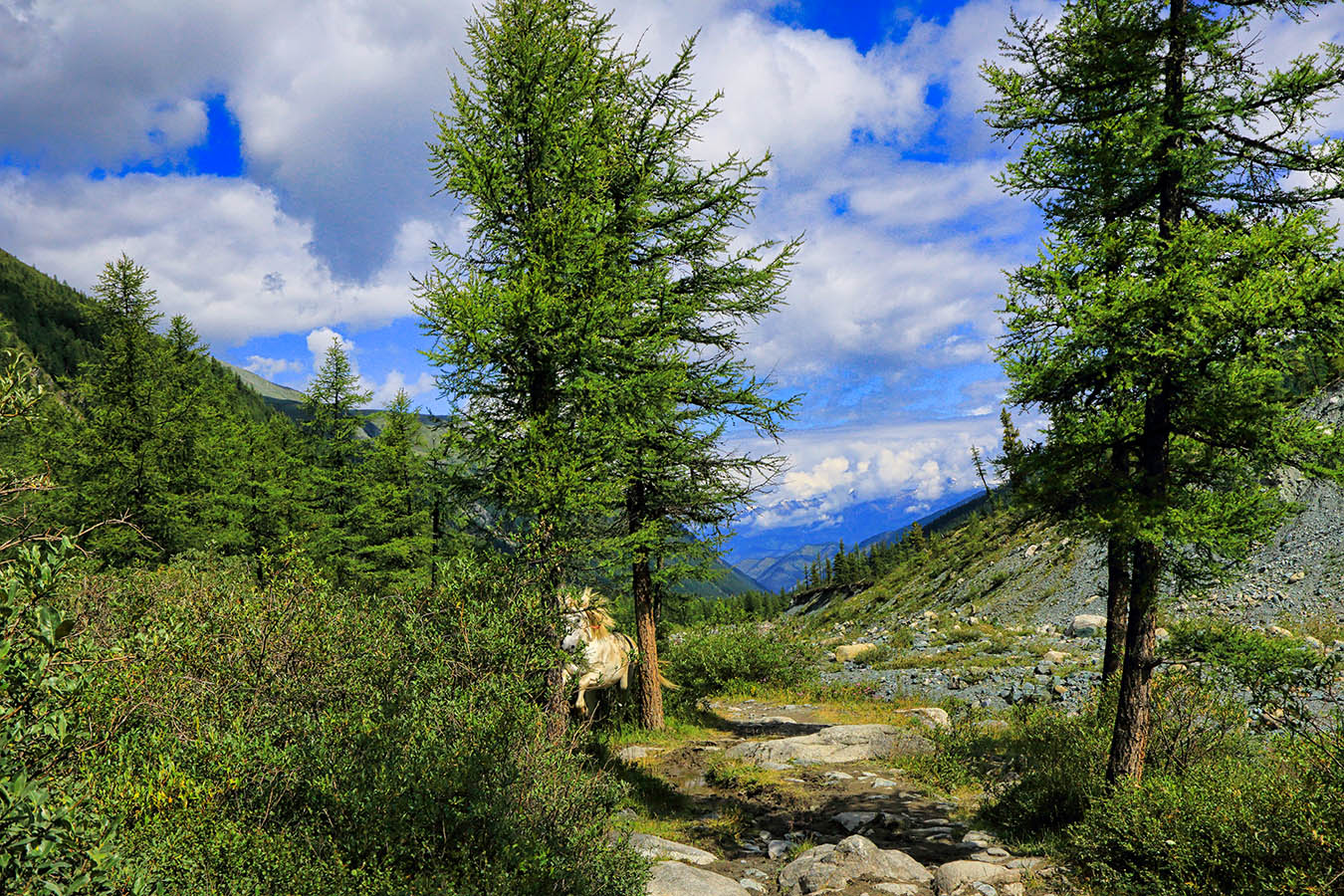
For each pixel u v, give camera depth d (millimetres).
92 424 27234
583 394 10461
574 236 10305
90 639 4773
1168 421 8195
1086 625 25844
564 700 8125
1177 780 7598
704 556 14148
